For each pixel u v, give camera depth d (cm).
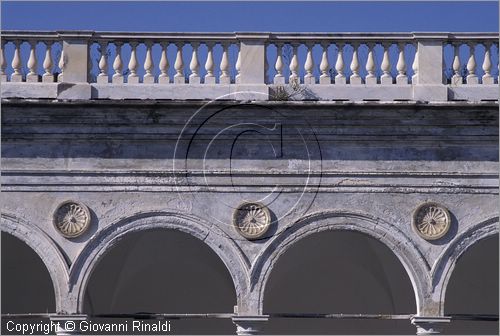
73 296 3553
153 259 4038
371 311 4197
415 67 3650
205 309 4206
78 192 3597
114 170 3597
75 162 3606
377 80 3650
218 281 4169
